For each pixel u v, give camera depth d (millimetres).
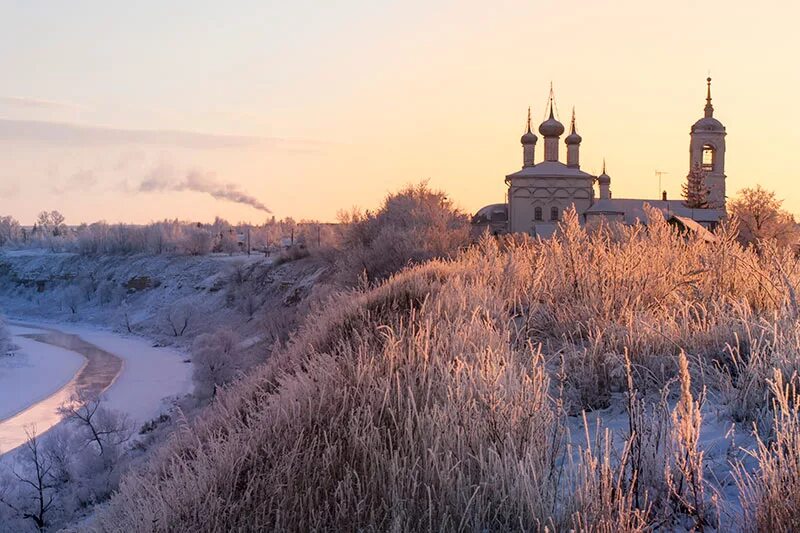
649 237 11734
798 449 4027
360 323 10297
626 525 3852
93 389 62500
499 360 6926
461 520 4238
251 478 5309
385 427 5613
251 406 8117
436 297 10953
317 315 13352
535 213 95188
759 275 8633
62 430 36500
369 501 4797
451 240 35188
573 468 4887
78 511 28203
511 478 4527
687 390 4359
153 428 40219
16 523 27703
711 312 8062
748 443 4922
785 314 6938
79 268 150625
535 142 109000
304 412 6438
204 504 5250
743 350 6797
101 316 122000
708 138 105250
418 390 6297
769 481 3902
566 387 6680
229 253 144000
